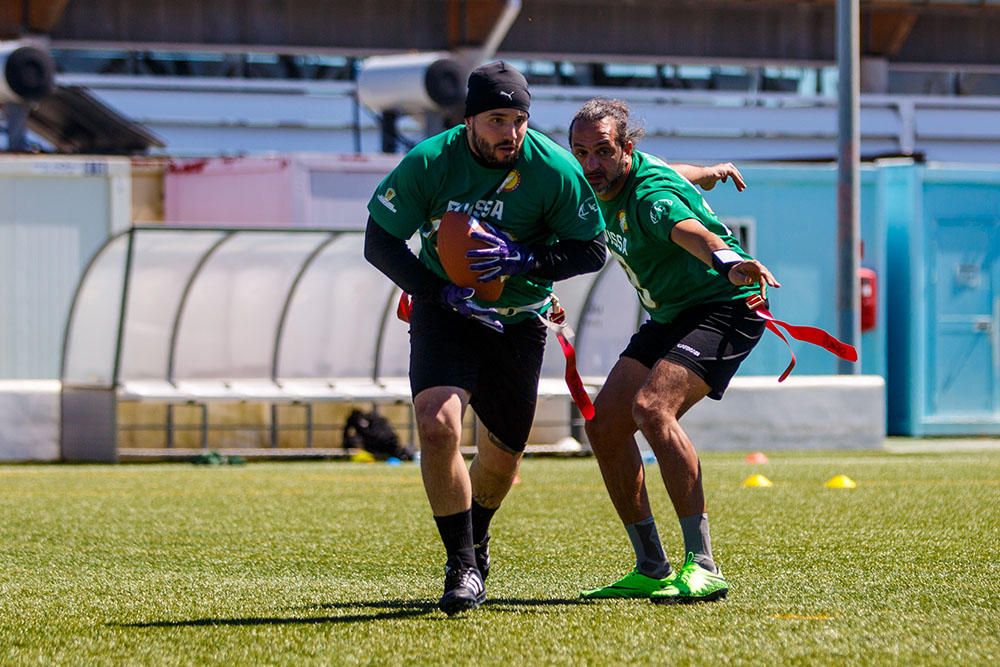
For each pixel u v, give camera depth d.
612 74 121.56
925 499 36.53
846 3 64.44
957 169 75.50
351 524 31.67
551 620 17.88
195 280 57.28
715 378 19.67
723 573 22.77
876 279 73.94
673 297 20.08
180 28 105.69
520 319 18.95
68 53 111.00
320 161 69.94
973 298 75.75
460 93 77.69
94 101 86.38
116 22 105.06
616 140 19.38
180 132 99.31
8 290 67.00
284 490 41.41
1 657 15.90
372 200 18.52
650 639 16.45
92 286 56.16
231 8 105.88
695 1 113.25
